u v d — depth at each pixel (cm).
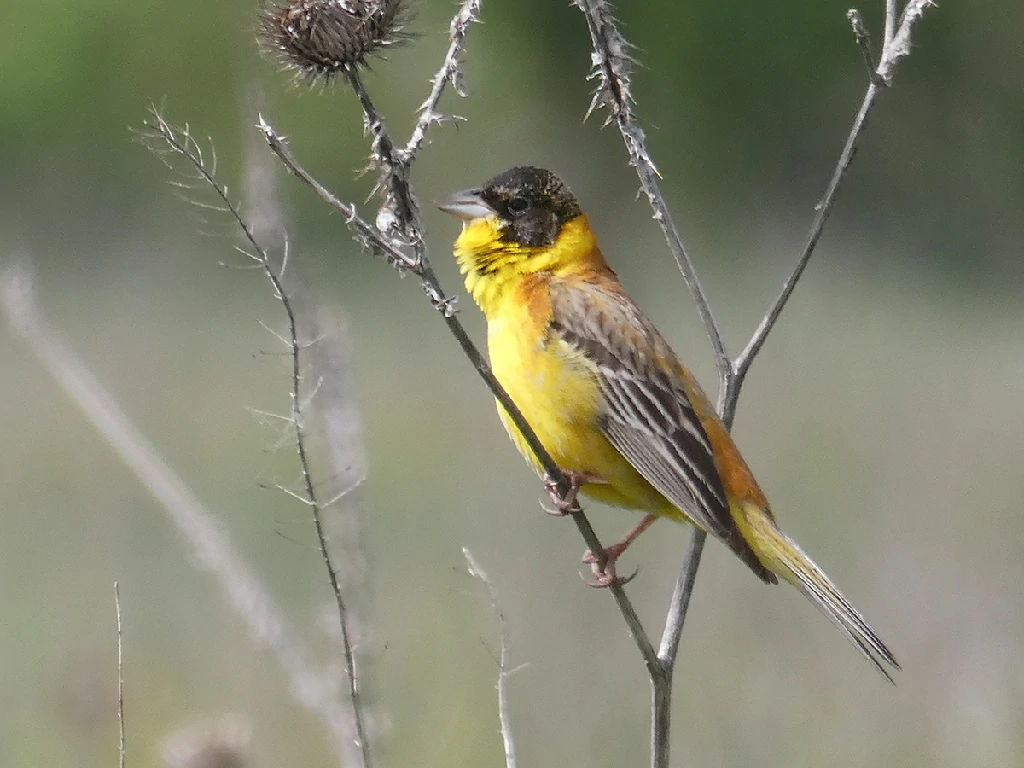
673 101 4012
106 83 3747
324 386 766
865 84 3991
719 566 1357
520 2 3716
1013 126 3884
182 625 1278
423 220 616
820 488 1606
